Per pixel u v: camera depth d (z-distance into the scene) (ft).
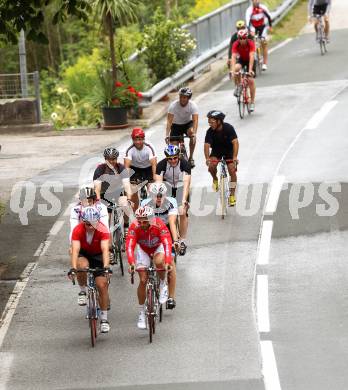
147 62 204.13
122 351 82.12
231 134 119.55
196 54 221.25
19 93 207.82
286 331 84.02
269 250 107.24
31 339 87.10
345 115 171.94
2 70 333.62
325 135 158.61
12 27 124.06
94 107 194.90
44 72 304.30
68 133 189.16
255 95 195.00
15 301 97.66
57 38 345.72
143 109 197.16
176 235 88.99
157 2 331.57
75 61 333.83
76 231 83.46
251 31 213.46
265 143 156.76
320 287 94.68
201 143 162.09
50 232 121.19
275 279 98.17
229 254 106.93
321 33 230.89
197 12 282.77
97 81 197.26
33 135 192.75
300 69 217.15
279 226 115.34
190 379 74.74
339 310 88.28
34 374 78.59
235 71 176.76
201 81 216.13
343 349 78.89
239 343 81.87
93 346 83.76
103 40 286.46
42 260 110.63
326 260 102.53
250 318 87.81
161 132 176.76
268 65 226.79
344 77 204.33
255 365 76.69
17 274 106.11
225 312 89.97
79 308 94.89
